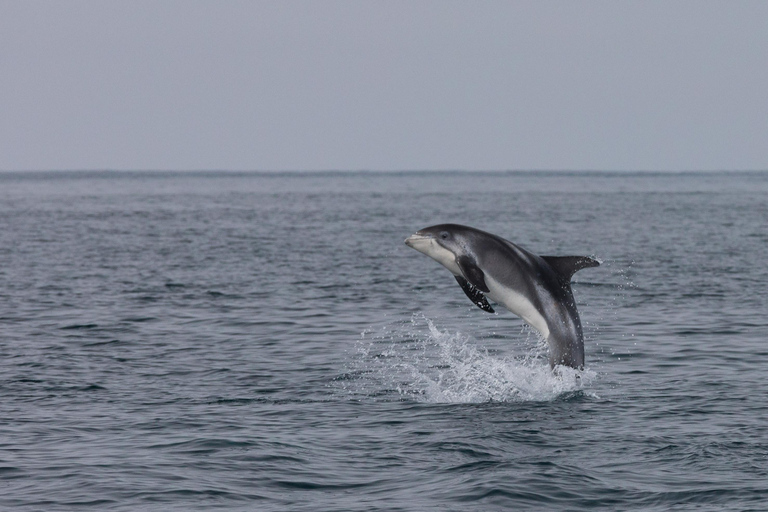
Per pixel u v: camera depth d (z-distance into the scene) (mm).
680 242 110375
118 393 33062
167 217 170125
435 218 167625
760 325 47469
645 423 28000
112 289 64688
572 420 28531
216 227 141250
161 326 48344
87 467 23750
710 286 65938
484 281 28672
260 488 22125
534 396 31953
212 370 37312
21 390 33438
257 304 56938
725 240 112812
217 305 56438
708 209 199375
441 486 22125
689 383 33969
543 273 29719
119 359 39562
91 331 46688
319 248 101938
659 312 53094
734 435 26359
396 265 83250
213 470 23547
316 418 29281
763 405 30219
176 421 28859
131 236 120750
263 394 33000
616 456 24469
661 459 24109
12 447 25734
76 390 33531
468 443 25906
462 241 29406
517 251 29688
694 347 41406
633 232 129750
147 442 26297
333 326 48438
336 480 22734
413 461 24297
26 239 114312
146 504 21000
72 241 111375
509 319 50969
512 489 21688
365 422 28703
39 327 47906
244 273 75875
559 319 29734
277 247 103125
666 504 20672
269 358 39875
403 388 33906
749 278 71125
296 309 54688
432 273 76562
